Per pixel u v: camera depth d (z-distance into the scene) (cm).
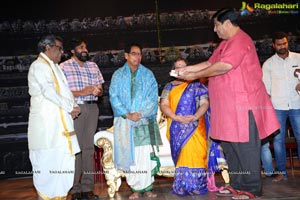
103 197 413
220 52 349
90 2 646
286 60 445
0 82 634
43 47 349
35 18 640
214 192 393
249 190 347
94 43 645
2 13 635
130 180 391
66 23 643
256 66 340
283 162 447
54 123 337
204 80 437
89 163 403
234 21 341
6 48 636
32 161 342
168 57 650
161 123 460
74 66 404
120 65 648
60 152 339
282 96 444
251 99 334
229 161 361
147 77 401
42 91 332
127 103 392
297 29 664
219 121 340
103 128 641
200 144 385
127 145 388
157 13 652
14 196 474
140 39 650
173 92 397
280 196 347
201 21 656
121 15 649
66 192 346
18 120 636
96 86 395
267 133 344
